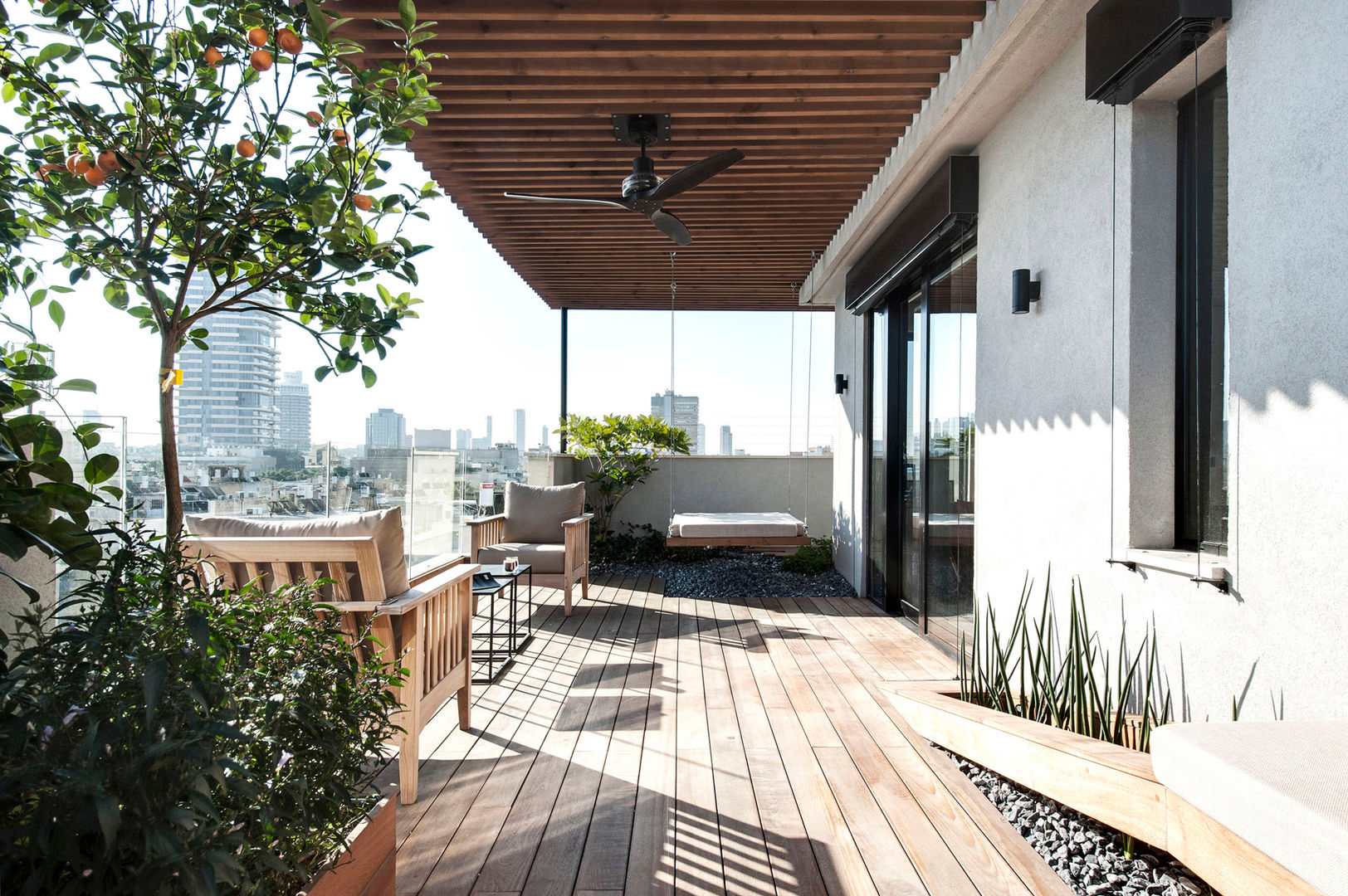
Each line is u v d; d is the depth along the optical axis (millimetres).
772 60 3355
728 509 9102
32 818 952
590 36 3092
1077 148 2785
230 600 1458
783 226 5781
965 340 4180
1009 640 3357
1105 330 2590
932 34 3086
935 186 4078
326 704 1430
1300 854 1141
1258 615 1877
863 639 4809
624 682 3873
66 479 1282
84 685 1076
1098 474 2633
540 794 2559
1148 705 2162
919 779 2666
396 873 1974
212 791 1158
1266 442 1846
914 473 5297
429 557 6086
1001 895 1930
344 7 2881
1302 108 1721
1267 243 1833
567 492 6242
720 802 2492
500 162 4414
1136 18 2209
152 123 1394
